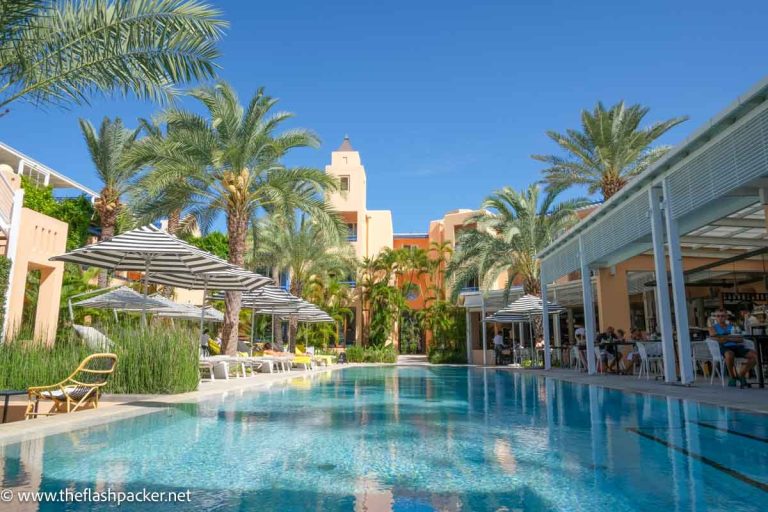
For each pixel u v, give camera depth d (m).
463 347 31.52
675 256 10.13
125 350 9.09
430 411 7.45
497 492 3.31
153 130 22.38
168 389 9.14
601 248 14.37
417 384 13.28
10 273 11.88
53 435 5.27
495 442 4.97
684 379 9.95
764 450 4.45
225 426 5.96
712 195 8.90
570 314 28.41
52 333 13.53
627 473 3.74
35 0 7.36
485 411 7.39
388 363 31.34
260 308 20.55
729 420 6.04
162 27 8.40
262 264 29.98
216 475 3.74
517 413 7.13
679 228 11.68
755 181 8.71
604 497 3.17
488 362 29.64
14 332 9.53
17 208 12.54
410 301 39.09
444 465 4.05
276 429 5.76
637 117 19.31
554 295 24.06
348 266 34.28
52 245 13.86
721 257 16.83
